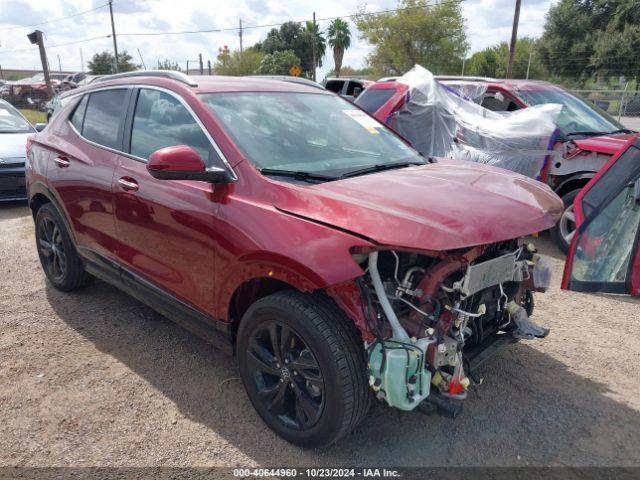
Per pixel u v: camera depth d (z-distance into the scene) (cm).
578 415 318
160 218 334
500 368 368
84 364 368
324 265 245
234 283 291
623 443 295
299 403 279
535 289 334
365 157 353
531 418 315
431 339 255
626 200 357
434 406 263
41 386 342
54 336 407
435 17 4012
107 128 402
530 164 638
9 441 291
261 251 268
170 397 331
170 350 388
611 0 4112
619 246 359
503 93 735
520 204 290
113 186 372
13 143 841
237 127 324
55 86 3384
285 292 275
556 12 4403
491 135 652
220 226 293
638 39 3869
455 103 706
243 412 317
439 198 277
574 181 621
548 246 650
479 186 307
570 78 4441
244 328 293
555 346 402
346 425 261
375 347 250
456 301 265
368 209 256
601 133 664
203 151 320
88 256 424
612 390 345
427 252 249
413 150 399
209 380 350
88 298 476
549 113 638
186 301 335
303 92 399
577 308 474
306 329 258
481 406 326
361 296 253
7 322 429
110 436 296
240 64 5416
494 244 298
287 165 310
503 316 326
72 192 417
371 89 792
